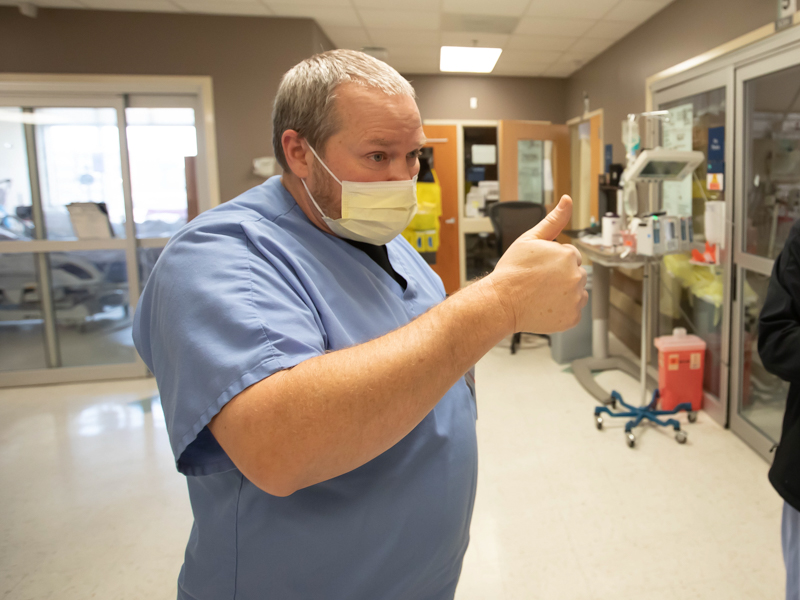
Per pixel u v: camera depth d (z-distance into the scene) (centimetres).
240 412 43
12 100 337
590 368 339
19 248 349
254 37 340
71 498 217
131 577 171
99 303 365
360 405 42
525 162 535
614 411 279
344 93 61
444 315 46
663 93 309
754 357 234
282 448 42
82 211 354
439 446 68
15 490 223
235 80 342
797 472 106
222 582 62
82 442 267
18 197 348
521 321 49
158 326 54
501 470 224
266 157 349
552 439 250
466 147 563
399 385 43
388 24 356
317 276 62
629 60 371
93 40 330
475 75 522
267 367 44
